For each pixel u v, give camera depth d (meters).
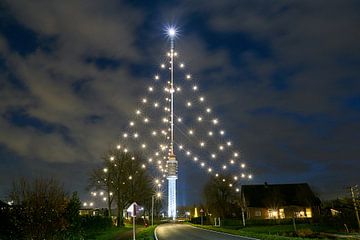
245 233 30.75
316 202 70.31
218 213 64.12
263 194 74.81
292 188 75.44
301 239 23.61
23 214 20.20
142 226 59.22
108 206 56.38
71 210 24.72
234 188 62.34
